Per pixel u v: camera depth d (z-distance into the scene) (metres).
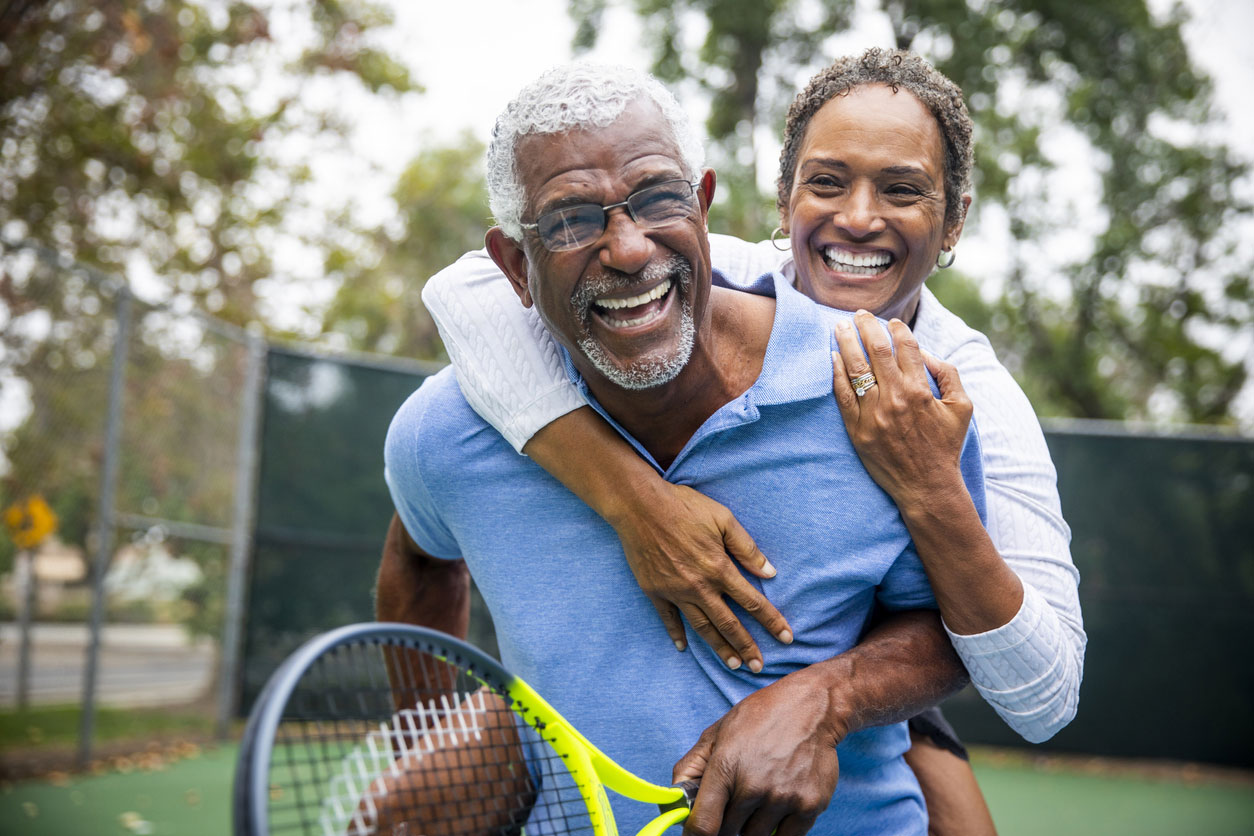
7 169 9.23
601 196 1.26
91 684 5.77
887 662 1.43
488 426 1.52
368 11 11.48
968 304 16.17
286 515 7.07
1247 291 15.99
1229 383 16.39
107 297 5.99
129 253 10.36
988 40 14.31
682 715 1.46
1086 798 6.57
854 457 1.41
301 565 7.07
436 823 1.44
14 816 4.85
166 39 9.62
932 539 1.38
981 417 1.69
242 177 10.65
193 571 7.02
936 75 1.98
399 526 1.81
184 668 7.02
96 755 5.95
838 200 1.95
